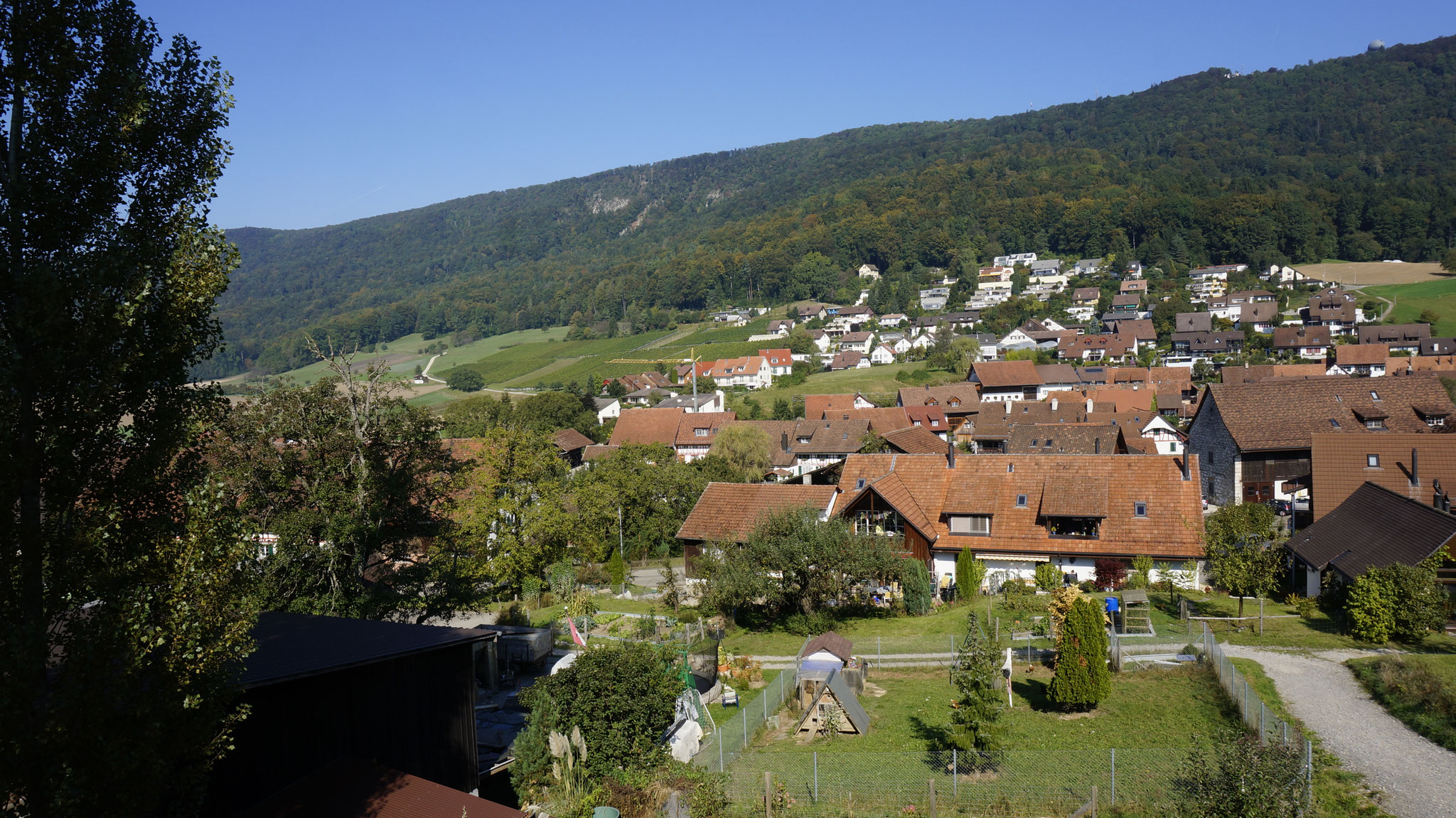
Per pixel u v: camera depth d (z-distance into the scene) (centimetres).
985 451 9375
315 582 3441
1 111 1380
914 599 4144
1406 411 6191
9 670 1219
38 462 1327
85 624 1323
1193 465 4519
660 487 6831
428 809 1777
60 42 1389
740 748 2436
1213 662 2795
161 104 1493
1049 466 4769
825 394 14025
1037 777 2078
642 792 1973
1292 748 1761
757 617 4162
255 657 1916
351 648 2034
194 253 1515
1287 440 6153
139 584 1402
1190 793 1858
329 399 3841
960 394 12038
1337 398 6319
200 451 1564
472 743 2266
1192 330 18162
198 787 1579
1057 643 3117
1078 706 2602
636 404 15738
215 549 1461
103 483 1428
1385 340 15475
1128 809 1895
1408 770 1944
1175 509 4406
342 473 3656
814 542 3950
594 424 13450
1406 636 2973
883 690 3033
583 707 2133
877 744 2489
